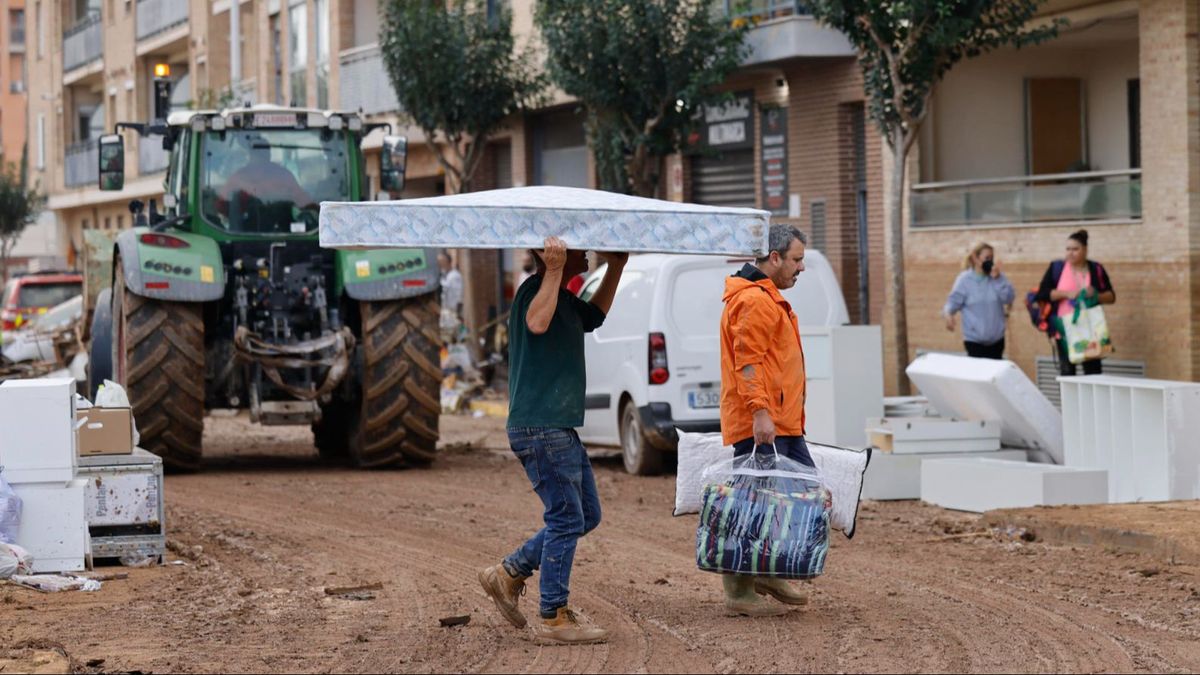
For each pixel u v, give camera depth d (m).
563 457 8.34
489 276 34.16
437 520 13.14
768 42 23.38
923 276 21.83
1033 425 14.19
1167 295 18.16
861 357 14.98
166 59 49.34
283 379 16.50
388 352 16.55
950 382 14.78
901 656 7.91
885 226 22.22
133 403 15.96
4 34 80.12
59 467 10.57
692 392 16.11
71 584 10.14
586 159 30.20
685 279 16.23
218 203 16.78
